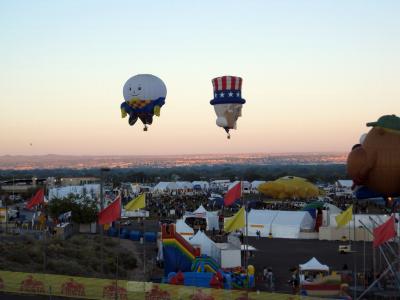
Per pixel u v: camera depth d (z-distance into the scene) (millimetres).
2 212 63531
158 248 45719
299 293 31516
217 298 23797
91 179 154125
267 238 58031
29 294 25500
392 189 31672
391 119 31859
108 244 48781
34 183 127062
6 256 33812
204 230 61969
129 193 110562
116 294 24172
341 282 33500
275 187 90812
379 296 30375
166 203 93312
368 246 50844
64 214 59469
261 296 23391
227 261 39000
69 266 33812
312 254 46844
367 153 31469
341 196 104000
